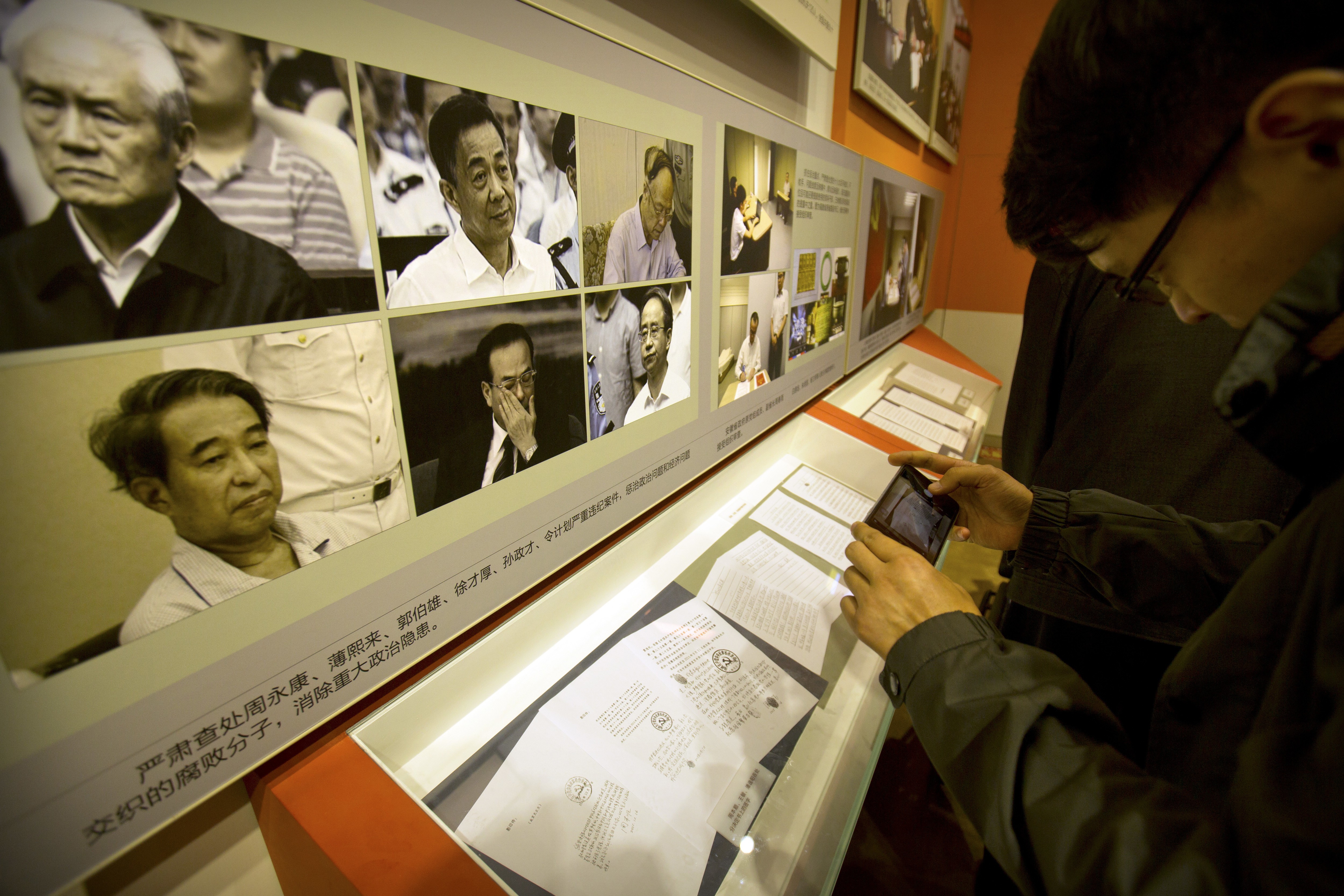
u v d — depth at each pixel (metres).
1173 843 0.34
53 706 0.34
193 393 0.37
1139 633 1.04
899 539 0.86
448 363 0.53
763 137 1.03
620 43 0.66
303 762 0.52
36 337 0.30
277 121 0.37
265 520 0.42
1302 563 0.35
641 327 0.80
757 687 0.78
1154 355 1.08
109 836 0.38
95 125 0.30
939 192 2.75
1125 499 1.07
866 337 1.90
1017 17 3.00
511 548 0.65
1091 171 0.41
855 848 1.38
